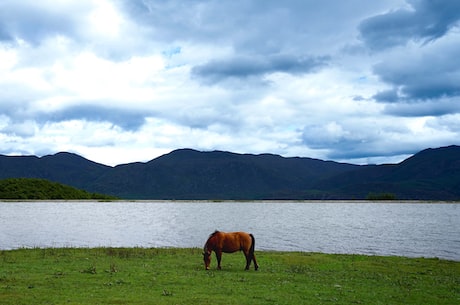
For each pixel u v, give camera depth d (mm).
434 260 31938
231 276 20797
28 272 20672
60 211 124312
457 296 18062
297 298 16438
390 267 27219
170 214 124812
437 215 125938
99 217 101938
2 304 14414
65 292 16328
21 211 119438
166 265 24047
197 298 15852
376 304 16047
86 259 25938
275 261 27953
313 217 114125
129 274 20391
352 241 54344
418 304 16391
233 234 23391
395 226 81375
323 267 26172
